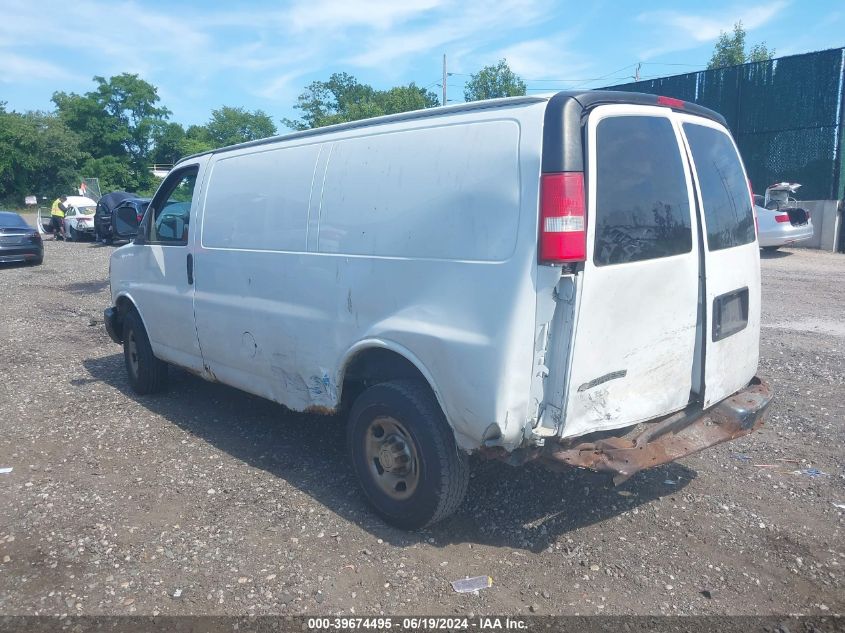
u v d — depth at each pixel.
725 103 20.59
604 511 4.31
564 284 3.30
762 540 3.99
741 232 4.36
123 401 6.57
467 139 3.64
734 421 4.04
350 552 3.87
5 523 4.21
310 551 3.88
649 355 3.71
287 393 4.88
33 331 9.89
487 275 3.45
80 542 3.98
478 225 3.51
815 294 11.59
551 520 4.20
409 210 3.86
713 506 4.37
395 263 3.91
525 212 3.33
